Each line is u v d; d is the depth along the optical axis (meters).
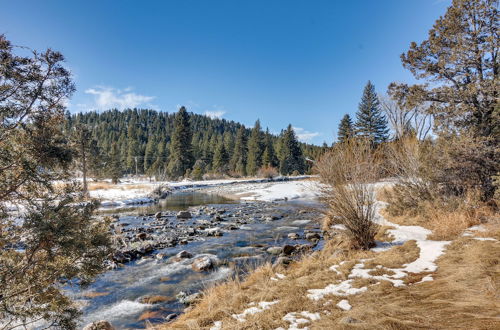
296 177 56.62
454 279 3.85
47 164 3.67
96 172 33.06
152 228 12.48
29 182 3.58
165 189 32.47
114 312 5.17
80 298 5.75
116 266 7.57
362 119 42.22
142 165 69.69
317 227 12.08
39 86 3.64
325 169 7.01
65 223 3.51
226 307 4.06
